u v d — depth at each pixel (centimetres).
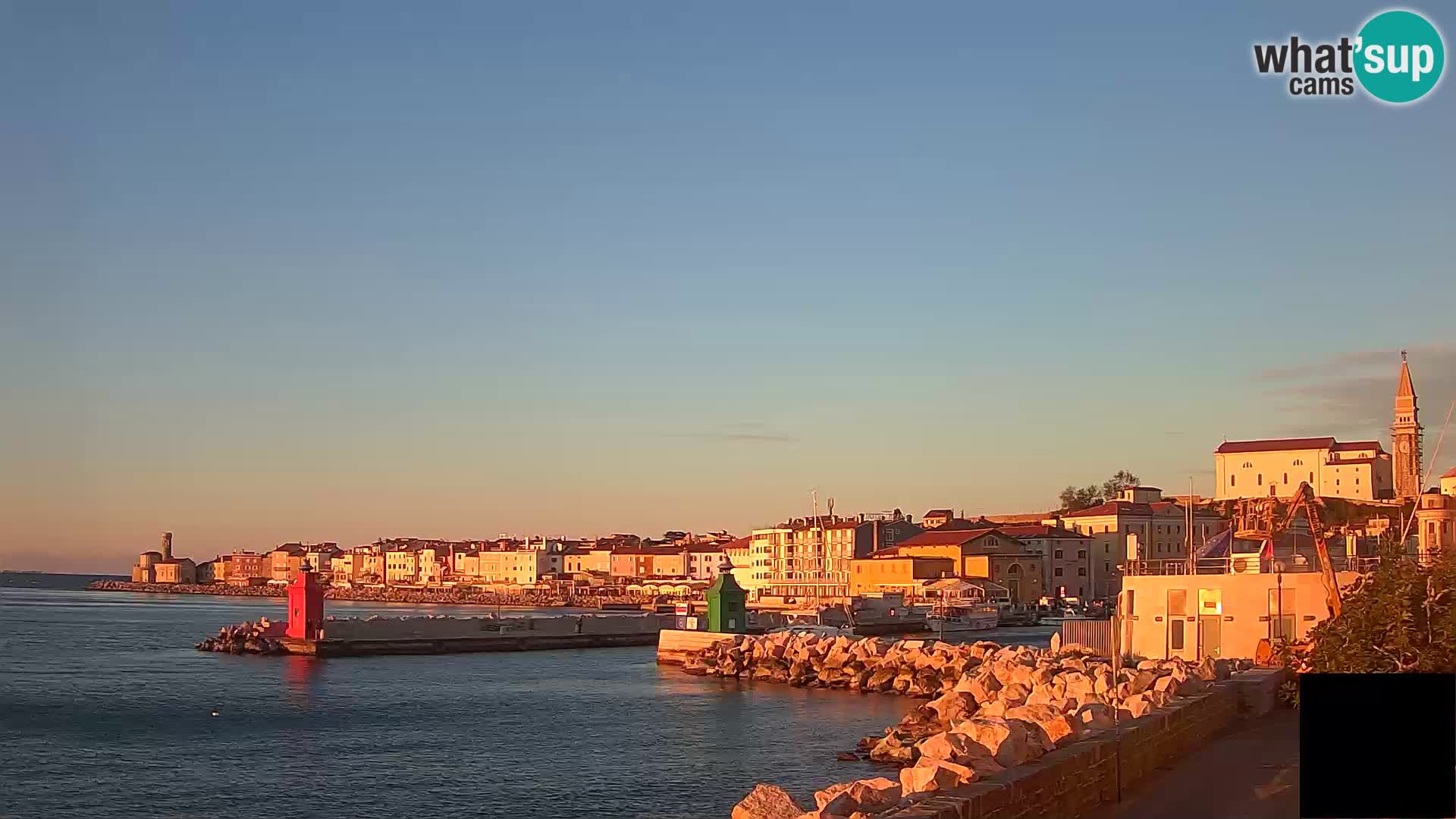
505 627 14688
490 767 6044
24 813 5100
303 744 6862
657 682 10338
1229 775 3234
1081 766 2738
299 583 13738
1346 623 4847
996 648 9556
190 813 5084
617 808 5028
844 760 5994
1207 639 6219
